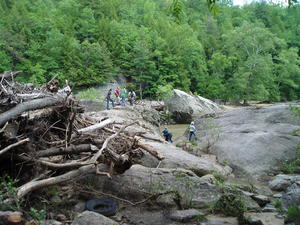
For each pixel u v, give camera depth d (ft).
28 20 157.89
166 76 163.22
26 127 15.20
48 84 19.72
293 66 167.53
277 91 168.45
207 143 32.91
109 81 152.76
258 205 15.64
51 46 146.30
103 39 177.88
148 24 215.31
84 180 16.78
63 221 12.77
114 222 12.12
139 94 164.66
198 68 181.78
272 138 28.94
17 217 10.44
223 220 13.58
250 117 40.40
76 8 195.11
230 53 182.60
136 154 21.84
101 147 16.84
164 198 15.31
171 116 76.59
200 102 80.94
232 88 157.48
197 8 297.12
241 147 28.40
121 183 16.62
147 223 13.24
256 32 163.73
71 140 17.28
